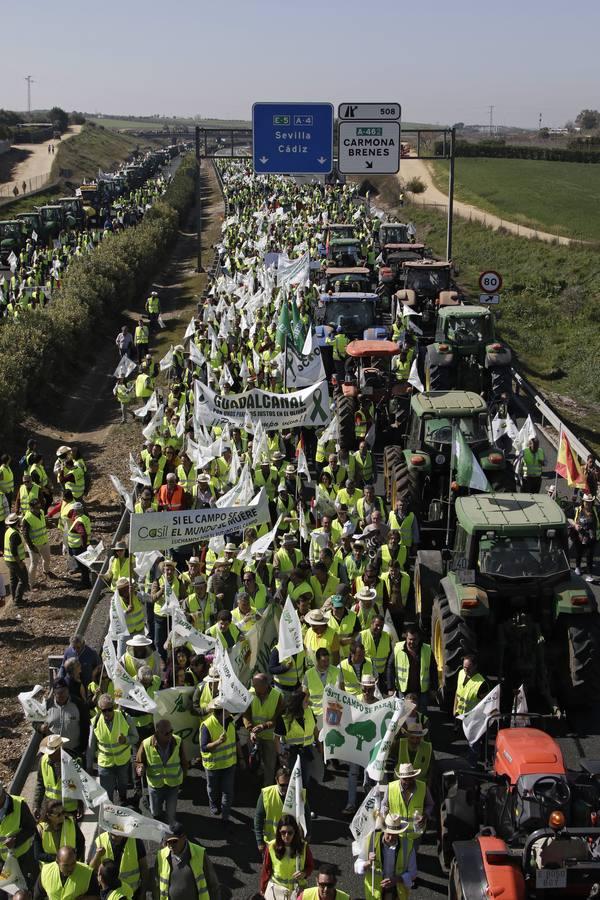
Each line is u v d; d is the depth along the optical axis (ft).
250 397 70.69
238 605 48.44
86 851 38.17
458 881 31.71
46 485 74.33
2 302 145.89
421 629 53.11
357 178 384.88
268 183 299.79
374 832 33.53
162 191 331.77
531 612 45.93
